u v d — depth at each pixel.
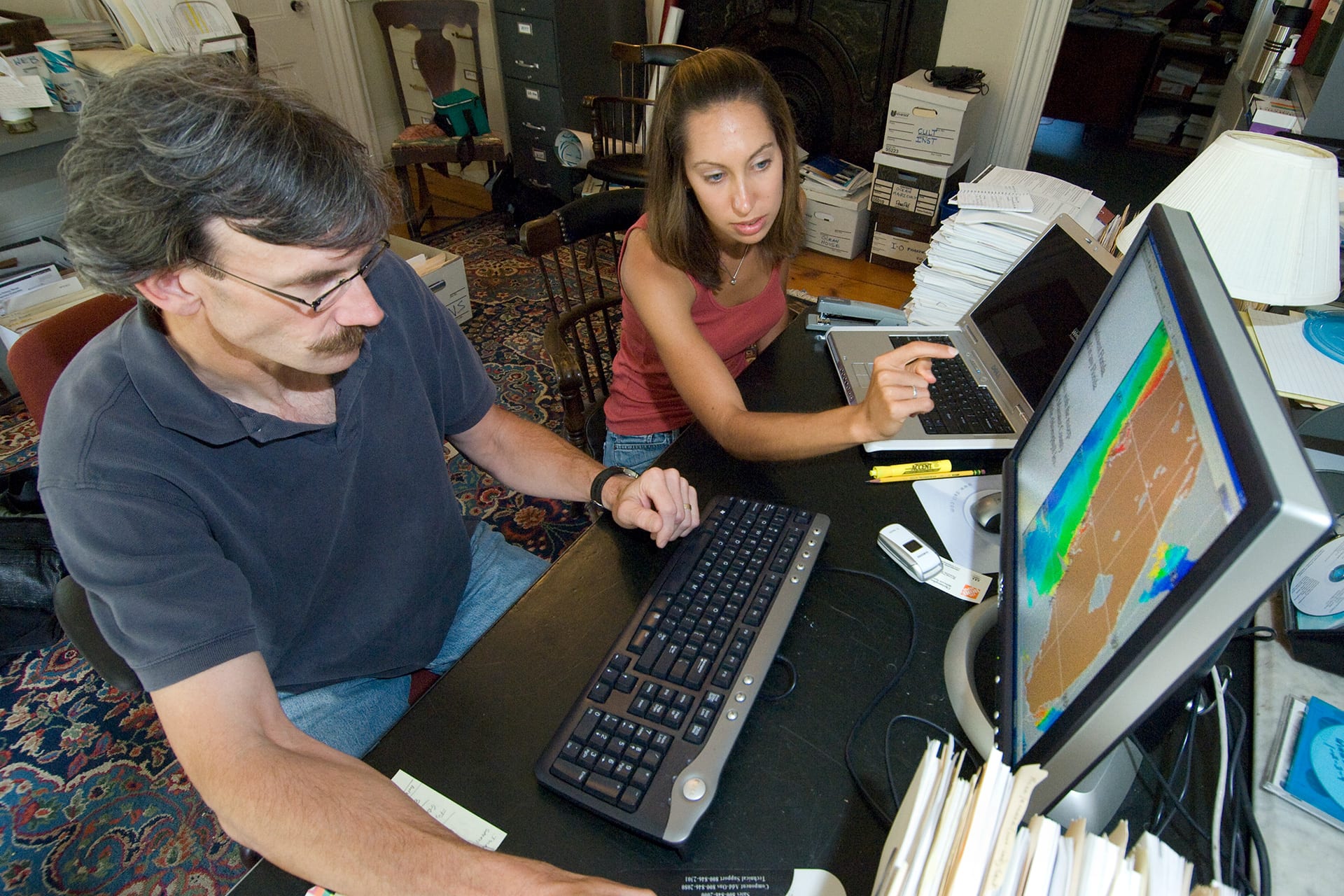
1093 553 0.51
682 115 1.00
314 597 0.86
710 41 3.52
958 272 1.31
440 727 0.68
